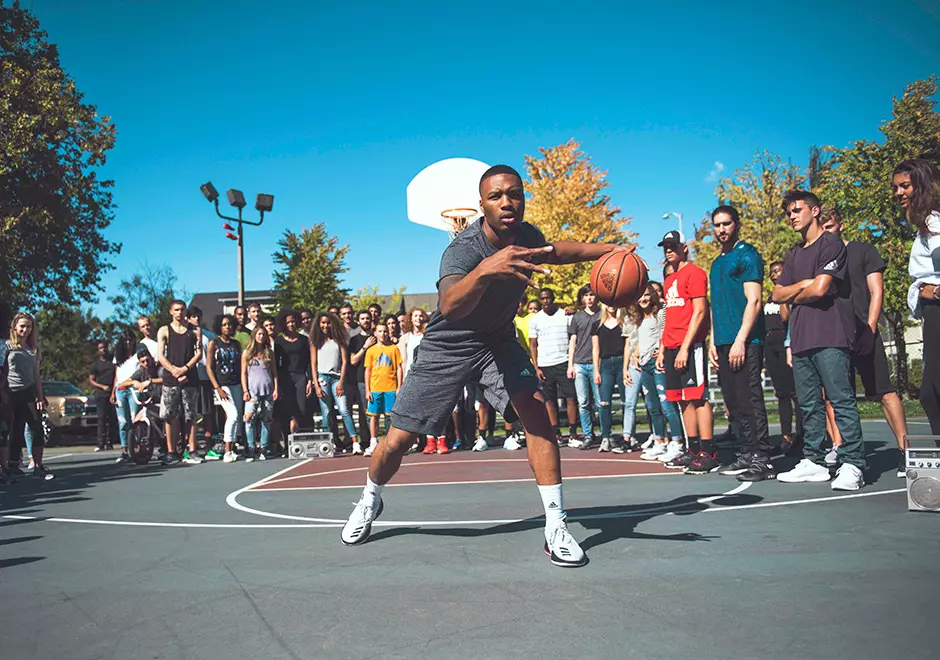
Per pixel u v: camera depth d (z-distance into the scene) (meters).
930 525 3.63
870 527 3.63
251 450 10.23
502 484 6.09
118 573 3.25
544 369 10.15
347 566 3.22
